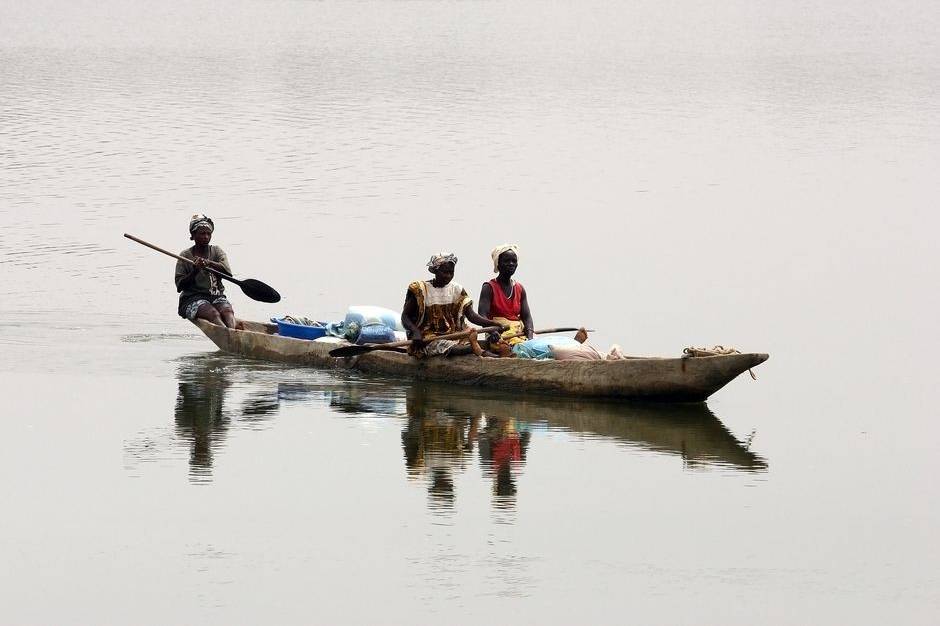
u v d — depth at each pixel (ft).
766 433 99.14
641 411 105.40
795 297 147.64
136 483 85.92
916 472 89.97
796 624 66.85
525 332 115.55
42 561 73.56
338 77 361.51
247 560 73.82
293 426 99.81
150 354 124.67
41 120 273.95
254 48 448.65
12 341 128.16
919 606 68.90
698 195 207.92
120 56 416.26
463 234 177.68
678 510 81.92
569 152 245.86
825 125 283.38
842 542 77.10
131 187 207.21
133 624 66.44
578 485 86.43
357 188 208.13
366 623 66.54
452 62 407.64
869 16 622.95
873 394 110.73
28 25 544.21
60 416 102.01
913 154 245.86
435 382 114.01
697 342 129.39
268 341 122.62
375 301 146.30
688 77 375.86
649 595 69.92
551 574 72.23
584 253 168.55
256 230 178.91
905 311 141.08
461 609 68.08
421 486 85.81
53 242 171.63
